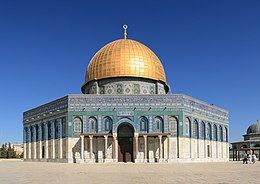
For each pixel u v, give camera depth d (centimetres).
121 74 5678
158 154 5094
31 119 6238
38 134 5991
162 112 5216
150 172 2819
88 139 5109
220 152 6209
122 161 5153
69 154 5109
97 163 4803
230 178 2245
